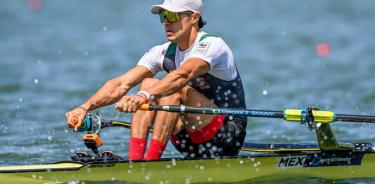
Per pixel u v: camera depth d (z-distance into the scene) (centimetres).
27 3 18488
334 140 2741
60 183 2431
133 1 18625
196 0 2666
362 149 2834
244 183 2641
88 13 15350
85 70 6988
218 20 13300
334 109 4647
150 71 2808
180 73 2592
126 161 2495
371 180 2780
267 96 5259
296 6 16288
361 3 16262
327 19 13100
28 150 3412
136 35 10681
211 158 2600
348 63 7312
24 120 4312
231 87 2769
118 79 2767
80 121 2589
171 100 2625
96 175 2472
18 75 6556
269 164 2698
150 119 2620
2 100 5150
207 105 2689
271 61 7612
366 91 5394
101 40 10069
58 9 16562
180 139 2780
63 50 8862
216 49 2653
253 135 3872
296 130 4003
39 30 11788
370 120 2680
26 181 2403
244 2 17812
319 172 2781
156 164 2530
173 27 2661
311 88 5625
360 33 10550
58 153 3344
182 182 2567
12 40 10162
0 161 3150
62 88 5762
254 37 10331
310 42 9562
